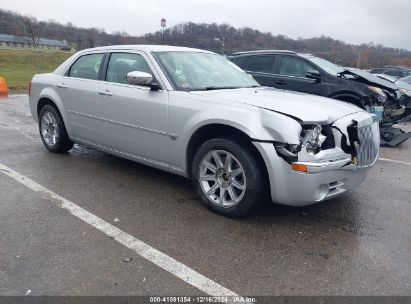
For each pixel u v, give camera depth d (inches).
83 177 199.3
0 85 567.8
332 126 147.2
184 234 141.9
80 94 210.1
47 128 242.5
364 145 156.3
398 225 156.9
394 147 312.7
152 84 174.1
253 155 146.9
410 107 350.0
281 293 110.3
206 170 162.6
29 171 205.6
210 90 174.7
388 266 125.8
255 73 362.6
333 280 117.0
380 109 312.8
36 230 140.9
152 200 172.6
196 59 198.1
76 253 126.5
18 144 262.8
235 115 147.3
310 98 171.2
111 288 109.6
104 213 157.6
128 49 195.8
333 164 141.4
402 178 221.5
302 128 140.9
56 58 1658.5
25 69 1365.7
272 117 140.8
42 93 236.1
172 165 174.9
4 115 382.9
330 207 171.9
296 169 137.4
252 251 131.7
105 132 201.0
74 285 110.1
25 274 114.3
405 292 112.6
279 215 160.7
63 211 157.6
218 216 157.9
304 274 119.6
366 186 203.9
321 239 142.1
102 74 203.2
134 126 184.1
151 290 109.5
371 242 141.6
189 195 179.8
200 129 159.2
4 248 127.9
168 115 168.2
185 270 119.3
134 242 134.8
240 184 152.1
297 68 345.1
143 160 188.2
